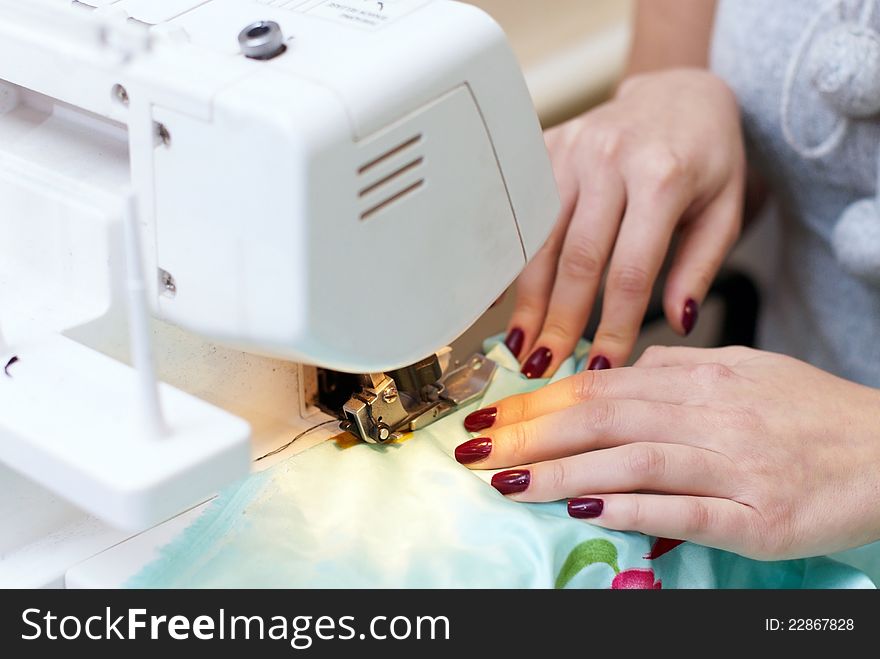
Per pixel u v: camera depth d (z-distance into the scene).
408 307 0.53
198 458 0.46
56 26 0.54
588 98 1.28
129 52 0.52
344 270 0.50
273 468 0.62
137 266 0.44
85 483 0.46
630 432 0.62
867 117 0.83
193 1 0.58
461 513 0.58
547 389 0.67
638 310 0.77
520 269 0.60
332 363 0.52
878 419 0.66
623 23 1.34
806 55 0.85
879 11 0.80
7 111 0.66
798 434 0.63
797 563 0.68
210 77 0.50
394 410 0.65
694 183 0.81
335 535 0.57
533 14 1.26
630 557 0.59
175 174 0.52
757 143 0.94
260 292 0.50
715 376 0.66
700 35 1.09
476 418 0.66
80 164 0.61
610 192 0.80
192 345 0.61
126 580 0.55
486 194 0.56
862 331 0.97
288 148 0.47
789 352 1.08
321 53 0.51
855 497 0.63
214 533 0.57
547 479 0.60
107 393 0.51
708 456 0.61
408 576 0.55
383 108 0.49
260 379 0.65
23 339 0.55
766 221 1.29
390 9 0.55
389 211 0.51
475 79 0.54
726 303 1.26
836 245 0.88
